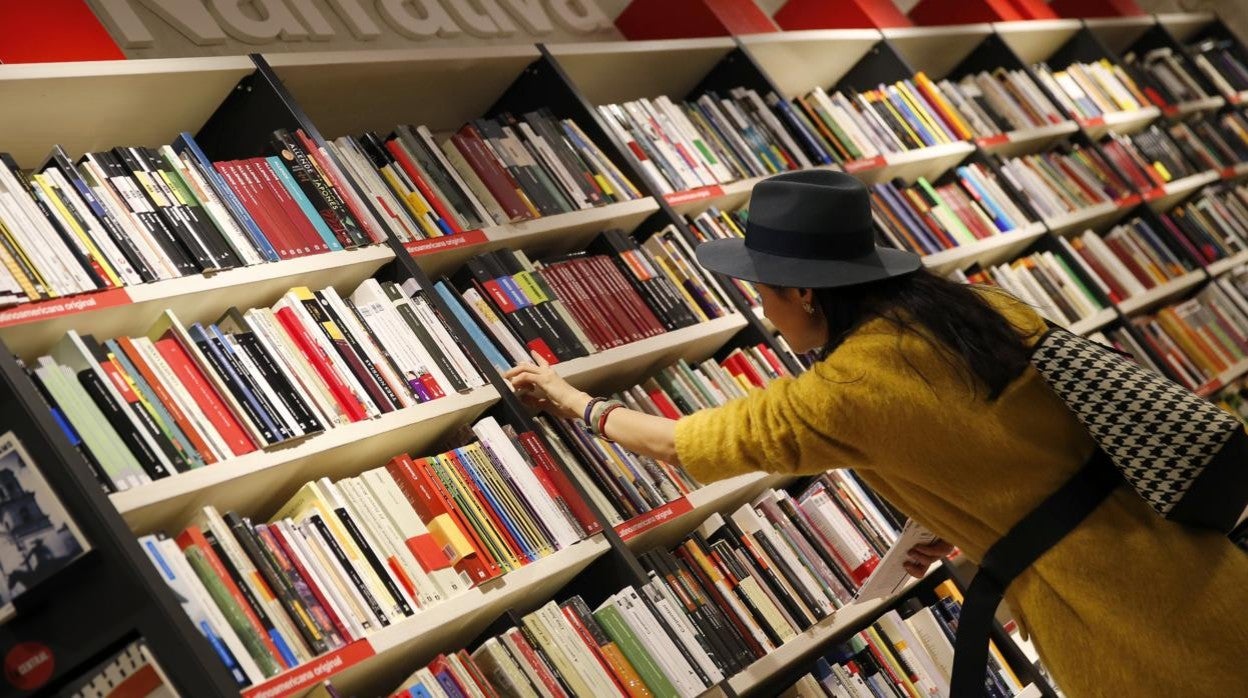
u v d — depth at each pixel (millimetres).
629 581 2602
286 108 2551
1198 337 5133
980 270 4520
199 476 1994
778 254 2092
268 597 1995
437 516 2307
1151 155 5598
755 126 3832
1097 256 4934
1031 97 5070
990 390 1962
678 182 3477
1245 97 6477
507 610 2400
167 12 2805
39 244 1990
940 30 4820
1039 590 2059
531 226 2930
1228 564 1988
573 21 3896
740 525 3051
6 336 1964
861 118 4195
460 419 2568
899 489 2154
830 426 2021
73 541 1786
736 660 2768
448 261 2801
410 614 2189
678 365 3096
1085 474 2004
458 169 2910
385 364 2410
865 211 2096
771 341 3324
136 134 2555
